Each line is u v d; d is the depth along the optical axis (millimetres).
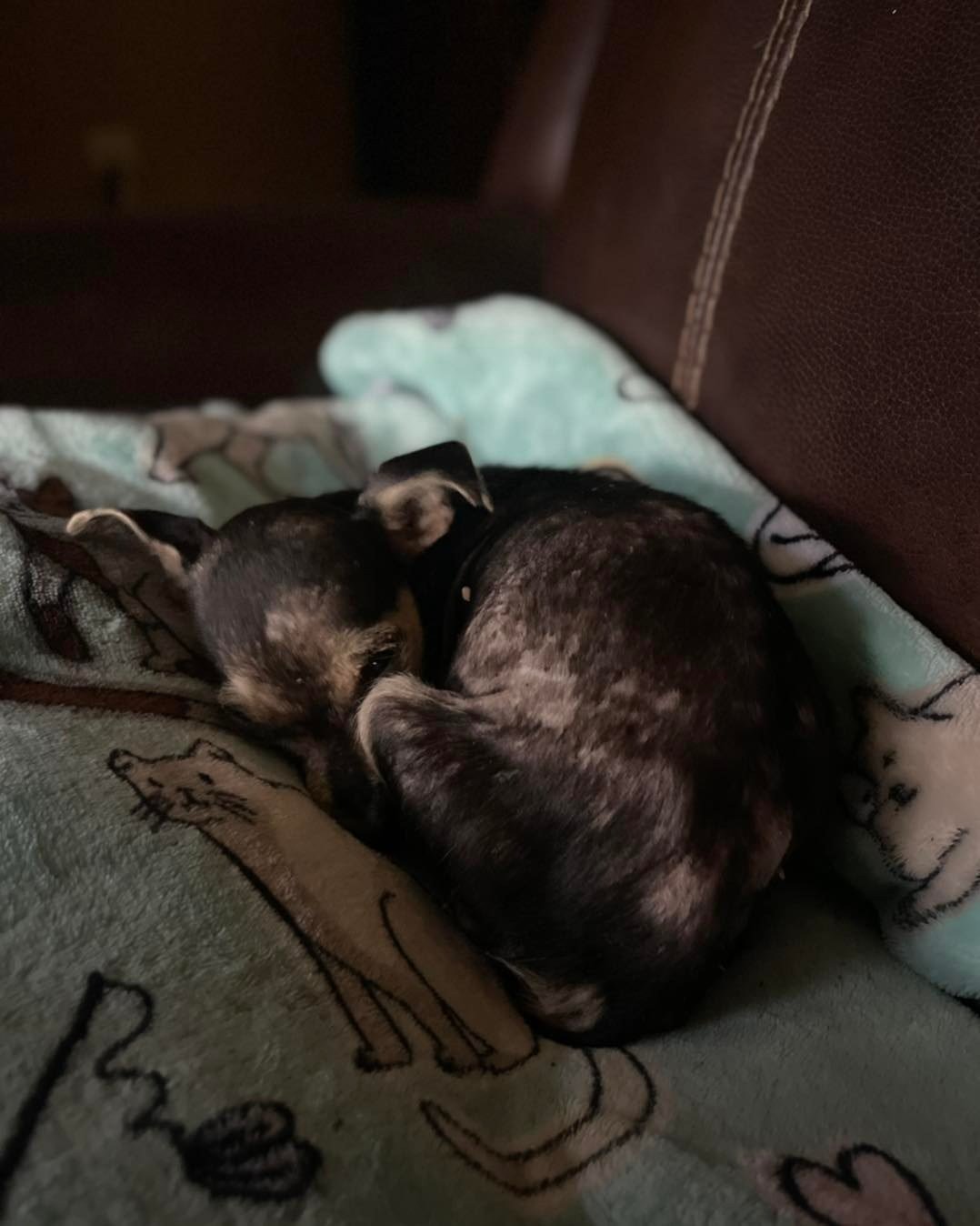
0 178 1124
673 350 582
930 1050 365
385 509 480
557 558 423
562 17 756
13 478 514
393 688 421
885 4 440
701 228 551
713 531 429
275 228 720
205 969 304
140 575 474
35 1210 234
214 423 618
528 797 376
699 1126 327
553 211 732
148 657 434
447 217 748
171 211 705
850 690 420
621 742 368
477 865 380
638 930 354
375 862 388
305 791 428
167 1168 250
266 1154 261
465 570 475
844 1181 313
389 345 708
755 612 400
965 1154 328
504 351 654
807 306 470
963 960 384
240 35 1154
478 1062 331
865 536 440
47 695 392
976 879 375
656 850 355
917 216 411
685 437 525
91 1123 254
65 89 1109
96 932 305
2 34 1063
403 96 1150
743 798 362
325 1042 300
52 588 421
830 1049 361
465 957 378
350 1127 279
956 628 401
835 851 426
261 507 494
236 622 451
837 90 460
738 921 365
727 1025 368
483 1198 287
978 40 390
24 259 673
